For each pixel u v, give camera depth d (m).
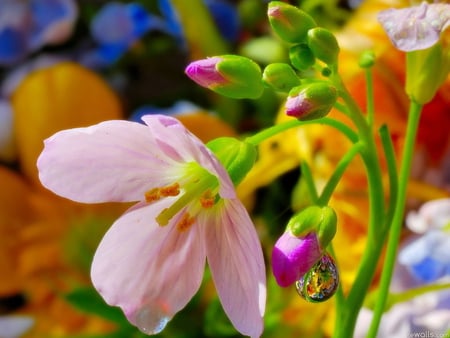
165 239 0.11
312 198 0.12
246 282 0.11
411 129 0.12
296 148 0.15
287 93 0.11
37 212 0.16
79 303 0.14
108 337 0.14
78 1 0.18
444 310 0.14
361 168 0.15
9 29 0.17
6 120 0.17
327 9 0.16
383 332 0.14
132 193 0.11
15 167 0.17
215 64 0.11
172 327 0.14
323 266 0.11
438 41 0.11
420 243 0.14
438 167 0.15
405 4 0.14
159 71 0.18
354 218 0.15
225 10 0.17
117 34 0.17
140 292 0.11
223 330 0.14
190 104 0.17
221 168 0.11
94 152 0.11
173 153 0.11
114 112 0.17
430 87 0.12
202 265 0.11
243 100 0.17
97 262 0.11
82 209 0.16
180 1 0.16
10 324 0.15
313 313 0.14
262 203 0.16
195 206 0.12
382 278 0.12
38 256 0.16
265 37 0.17
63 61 0.18
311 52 0.11
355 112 0.11
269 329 0.14
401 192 0.12
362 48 0.15
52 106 0.16
